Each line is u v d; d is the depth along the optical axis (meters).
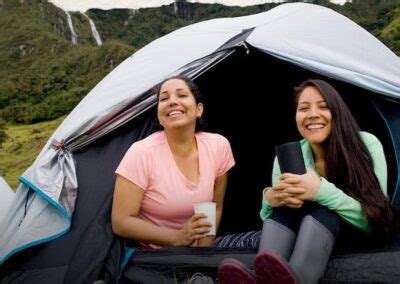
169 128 3.25
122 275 3.11
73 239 3.43
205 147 3.43
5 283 3.34
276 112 5.50
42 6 166.50
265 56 4.53
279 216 2.79
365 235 2.91
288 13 4.81
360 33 4.91
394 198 3.61
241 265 2.42
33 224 3.52
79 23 185.25
